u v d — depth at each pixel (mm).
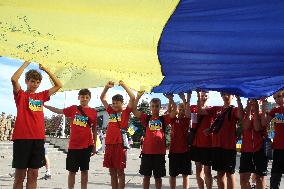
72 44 2926
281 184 9383
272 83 4777
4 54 2912
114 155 6246
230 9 2678
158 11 2627
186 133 6535
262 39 3014
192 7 2615
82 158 6223
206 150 6492
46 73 4539
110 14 2639
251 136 5883
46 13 2637
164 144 6238
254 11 2727
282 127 5836
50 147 22172
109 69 3400
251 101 5852
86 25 2740
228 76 3875
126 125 6309
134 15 2650
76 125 6266
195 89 5059
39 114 4746
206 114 6559
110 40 2891
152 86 4281
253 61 3361
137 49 3020
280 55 3229
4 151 17688
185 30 2857
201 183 6684
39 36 2830
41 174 10227
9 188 7379
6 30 2756
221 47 3096
